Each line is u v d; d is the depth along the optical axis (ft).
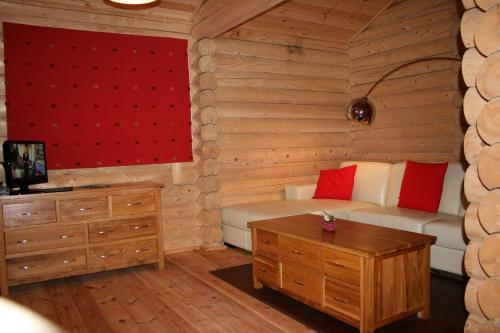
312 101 17.20
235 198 15.71
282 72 16.38
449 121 14.33
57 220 11.12
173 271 12.40
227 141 15.29
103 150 13.34
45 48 12.41
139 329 8.54
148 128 14.06
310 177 17.47
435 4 14.55
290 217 11.23
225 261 13.32
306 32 16.47
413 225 11.26
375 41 16.80
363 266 7.60
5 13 11.90
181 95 14.62
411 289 8.30
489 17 5.59
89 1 12.91
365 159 17.71
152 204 12.43
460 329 8.10
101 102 13.26
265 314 9.11
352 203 14.42
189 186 15.01
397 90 16.05
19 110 12.13
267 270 10.18
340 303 8.18
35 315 9.34
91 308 9.71
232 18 12.51
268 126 16.14
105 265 11.78
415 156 15.58
